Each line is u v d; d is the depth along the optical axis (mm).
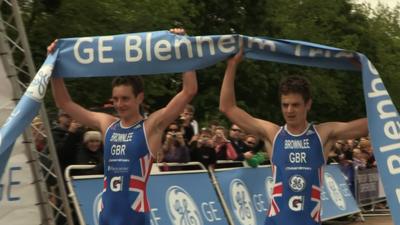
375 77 5250
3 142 5297
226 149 11219
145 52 5410
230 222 10031
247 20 34844
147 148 5102
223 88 5250
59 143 8367
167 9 26141
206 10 33625
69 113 5508
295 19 43750
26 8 21547
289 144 5031
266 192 11180
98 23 23391
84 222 7789
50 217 7582
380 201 17219
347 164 15320
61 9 22266
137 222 5074
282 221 4977
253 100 34312
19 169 7348
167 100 27953
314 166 4969
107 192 5168
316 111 40500
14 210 7312
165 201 8969
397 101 50281
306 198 4953
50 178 8016
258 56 5387
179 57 5379
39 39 21531
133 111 5141
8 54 7285
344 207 13859
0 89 7207
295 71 36219
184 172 9562
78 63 5516
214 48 5312
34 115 5449
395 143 5109
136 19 24266
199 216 9477
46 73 5414
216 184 10086
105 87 21656
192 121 11820
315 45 5309
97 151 8453
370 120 5164
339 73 40438
